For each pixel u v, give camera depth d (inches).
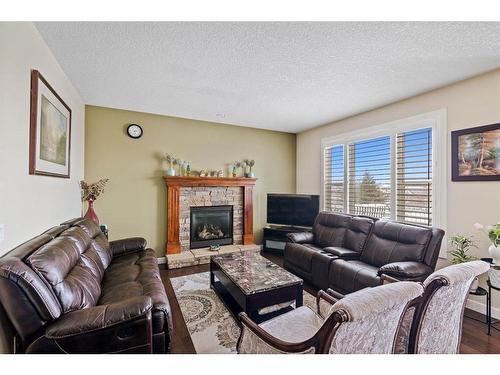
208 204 169.3
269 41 75.0
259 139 193.9
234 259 110.7
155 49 80.2
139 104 136.1
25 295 46.8
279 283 84.3
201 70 94.6
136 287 73.4
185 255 152.2
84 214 132.3
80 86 111.2
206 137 172.6
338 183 167.9
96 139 140.5
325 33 70.9
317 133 187.0
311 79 102.0
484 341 76.5
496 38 71.9
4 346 49.2
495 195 91.4
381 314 39.1
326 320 35.8
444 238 106.7
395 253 101.3
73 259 65.6
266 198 198.4
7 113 55.6
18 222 60.2
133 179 150.0
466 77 98.3
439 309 50.7
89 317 49.2
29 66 65.9
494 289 85.2
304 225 172.4
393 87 109.3
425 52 80.1
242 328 55.1
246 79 102.9
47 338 46.8
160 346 61.5
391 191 131.0
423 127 115.8
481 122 95.0
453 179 103.6
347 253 114.7
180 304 100.1
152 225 155.2
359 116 151.6
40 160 72.2
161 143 157.6
